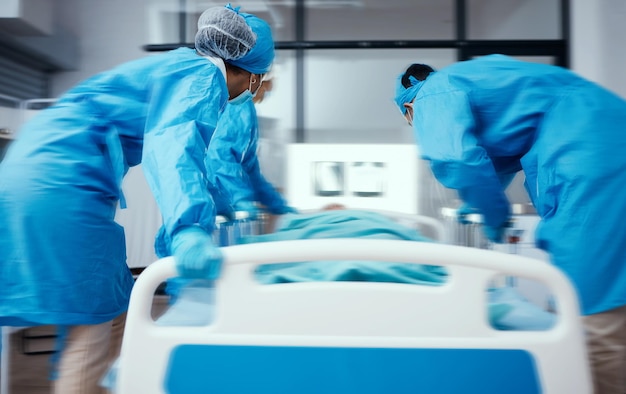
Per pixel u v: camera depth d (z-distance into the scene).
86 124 1.31
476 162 1.36
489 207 1.42
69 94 1.37
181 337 0.93
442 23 4.83
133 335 0.94
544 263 0.95
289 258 0.93
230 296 0.94
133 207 4.12
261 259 0.93
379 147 3.99
